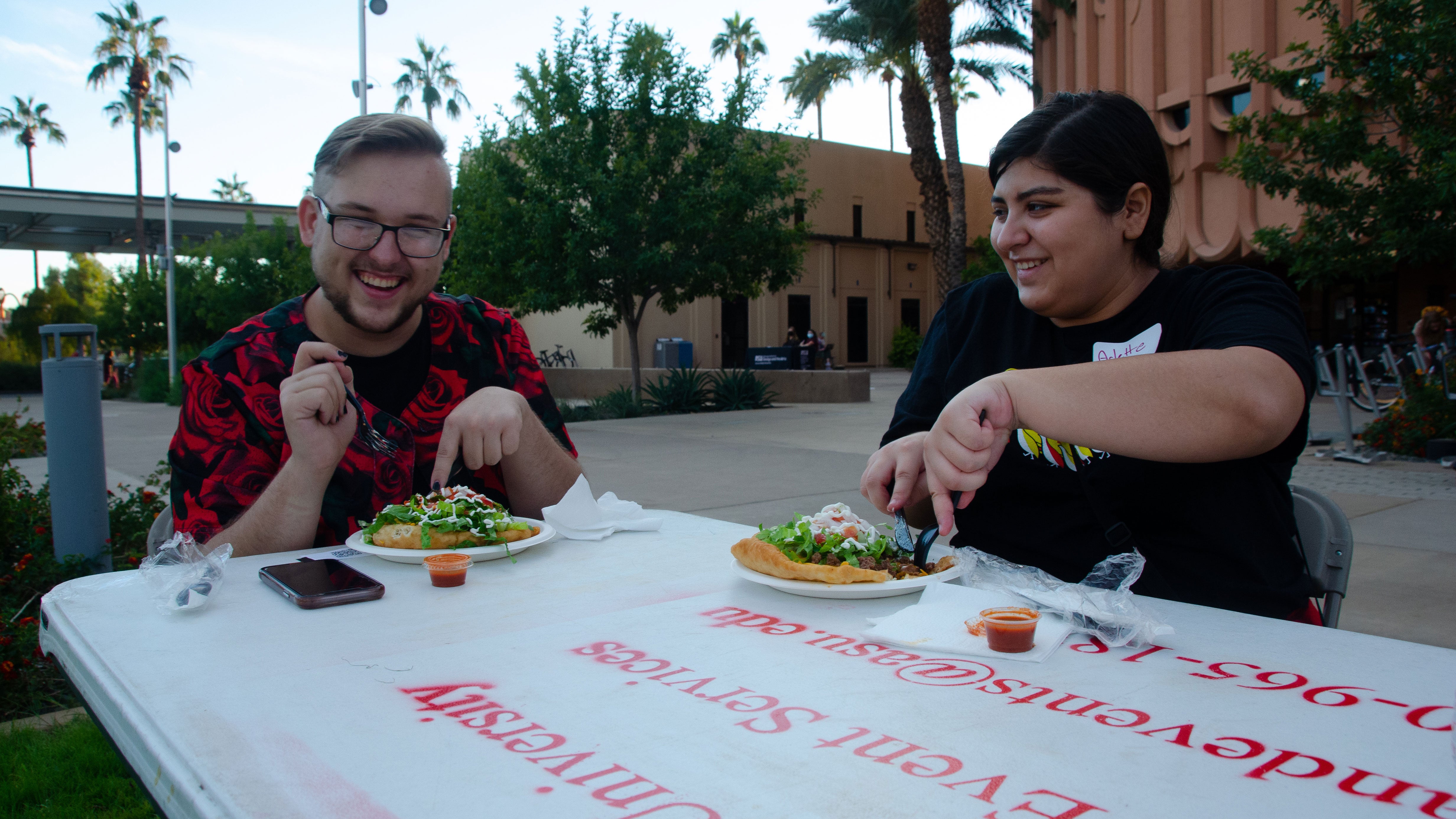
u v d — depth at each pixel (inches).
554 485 86.0
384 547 66.1
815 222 1283.2
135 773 37.2
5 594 154.9
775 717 36.9
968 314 82.9
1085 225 65.4
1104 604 47.1
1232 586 64.4
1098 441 52.4
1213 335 60.9
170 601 52.4
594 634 48.4
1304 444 62.9
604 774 31.8
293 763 32.8
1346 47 325.4
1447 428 337.4
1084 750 33.4
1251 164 348.2
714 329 1181.7
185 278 1122.7
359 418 77.9
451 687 40.5
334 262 75.4
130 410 787.4
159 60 1417.3
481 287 658.2
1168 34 625.3
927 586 54.1
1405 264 775.7
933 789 30.4
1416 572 175.9
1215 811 28.8
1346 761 32.3
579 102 602.5
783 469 344.2
